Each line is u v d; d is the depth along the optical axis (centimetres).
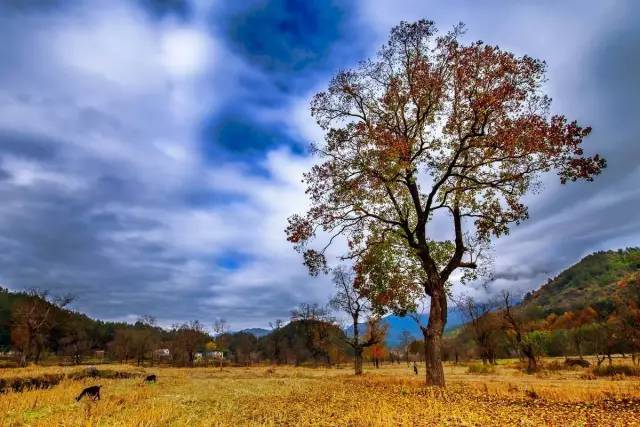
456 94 2336
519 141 2166
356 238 2652
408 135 2500
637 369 4078
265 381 4041
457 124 2372
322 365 10350
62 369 4297
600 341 6094
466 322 7931
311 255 2562
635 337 4859
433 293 2545
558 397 2072
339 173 2470
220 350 11444
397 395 2236
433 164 2500
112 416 1709
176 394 2709
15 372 3653
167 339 12438
